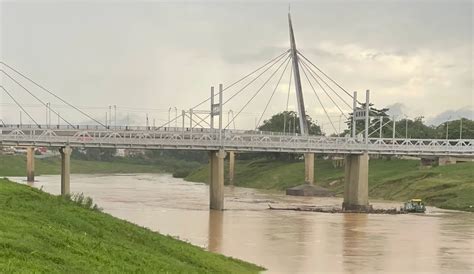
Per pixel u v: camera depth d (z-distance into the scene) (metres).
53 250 27.66
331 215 104.88
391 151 129.12
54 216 35.81
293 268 52.09
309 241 70.75
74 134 113.44
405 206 114.38
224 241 68.56
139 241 38.94
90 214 40.66
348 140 129.00
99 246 31.73
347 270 52.50
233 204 125.81
